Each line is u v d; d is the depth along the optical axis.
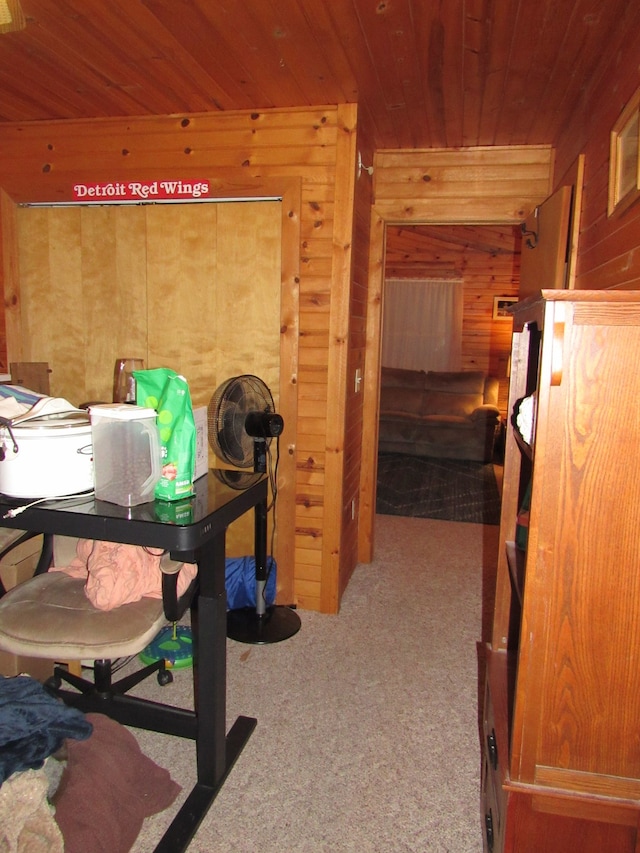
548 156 3.09
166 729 1.87
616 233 1.85
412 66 2.23
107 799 1.44
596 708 1.10
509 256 7.51
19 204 3.00
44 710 1.24
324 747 1.93
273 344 2.83
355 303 2.93
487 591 3.20
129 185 2.85
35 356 3.08
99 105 2.71
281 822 1.62
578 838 1.15
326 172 2.67
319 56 2.18
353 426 3.11
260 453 2.45
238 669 2.37
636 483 1.04
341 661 2.45
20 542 1.82
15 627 1.56
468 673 2.38
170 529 1.33
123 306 2.96
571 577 1.08
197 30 2.01
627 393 1.02
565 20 1.87
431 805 1.70
